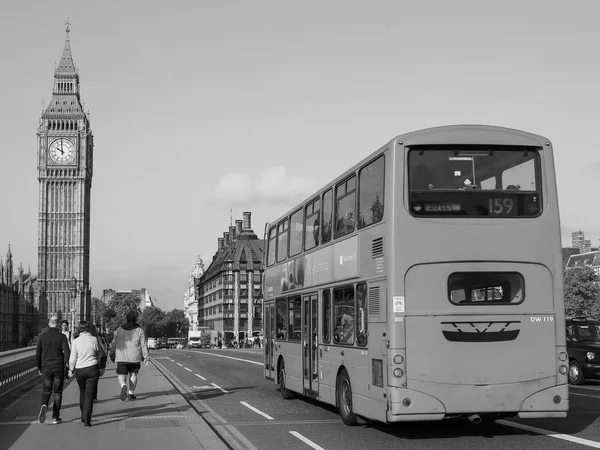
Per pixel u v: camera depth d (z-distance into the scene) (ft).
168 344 577.02
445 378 43.27
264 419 57.06
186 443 43.21
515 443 43.78
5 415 58.59
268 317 81.25
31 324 562.25
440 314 43.60
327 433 49.26
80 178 561.02
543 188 45.42
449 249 44.04
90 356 51.55
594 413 57.77
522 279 44.52
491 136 45.06
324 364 57.31
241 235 546.26
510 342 43.98
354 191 51.29
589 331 91.50
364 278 48.06
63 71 577.43
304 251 64.80
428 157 44.78
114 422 52.80
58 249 554.87
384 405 43.96
